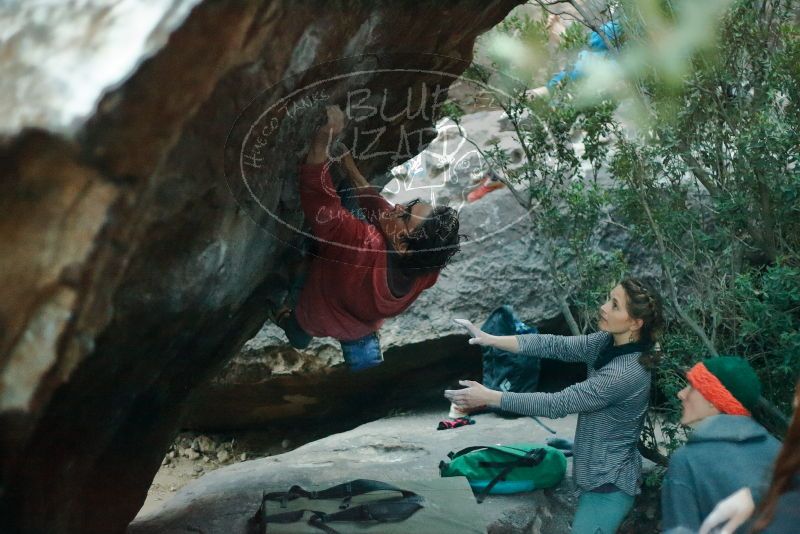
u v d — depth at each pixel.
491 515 3.69
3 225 1.65
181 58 1.71
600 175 5.06
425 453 4.53
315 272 2.83
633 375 3.57
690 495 2.60
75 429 2.30
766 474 2.32
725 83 3.70
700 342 3.97
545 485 3.93
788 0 3.68
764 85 3.68
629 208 4.08
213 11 1.73
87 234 1.70
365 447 4.74
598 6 4.20
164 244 2.11
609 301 3.62
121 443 2.88
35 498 2.23
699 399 2.78
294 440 6.35
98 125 1.59
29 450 2.06
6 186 1.60
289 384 5.96
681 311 3.83
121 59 1.62
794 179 3.54
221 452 6.37
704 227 4.39
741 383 2.69
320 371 5.82
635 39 3.63
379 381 5.93
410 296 2.79
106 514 2.93
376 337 3.06
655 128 3.77
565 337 3.79
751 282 3.84
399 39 2.73
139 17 1.68
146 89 1.66
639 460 3.73
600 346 3.73
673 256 4.21
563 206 4.48
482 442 4.61
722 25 3.55
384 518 3.22
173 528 3.63
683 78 3.55
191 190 2.04
